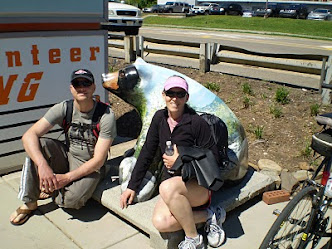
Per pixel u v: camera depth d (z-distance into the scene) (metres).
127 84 3.28
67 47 4.16
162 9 45.09
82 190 3.05
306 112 5.18
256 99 5.58
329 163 2.43
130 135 5.04
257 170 4.03
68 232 3.00
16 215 3.12
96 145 3.07
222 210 2.94
